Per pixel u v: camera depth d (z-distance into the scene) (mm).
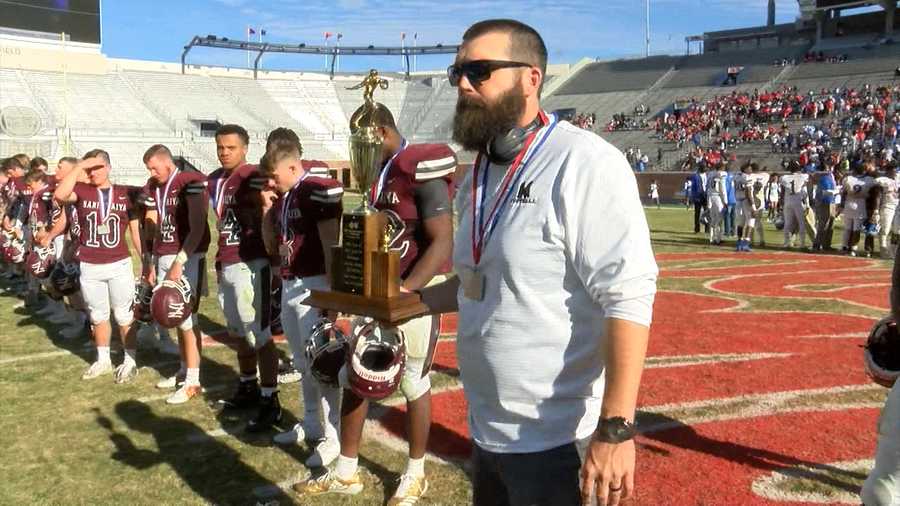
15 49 40500
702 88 49594
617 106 51094
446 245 3682
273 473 4496
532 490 2170
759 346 7133
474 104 2170
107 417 5520
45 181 9594
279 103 53312
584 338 2123
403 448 4797
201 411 5652
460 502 4023
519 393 2158
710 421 5062
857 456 4438
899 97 39219
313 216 4574
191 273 5996
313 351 3793
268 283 5230
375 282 2303
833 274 12102
